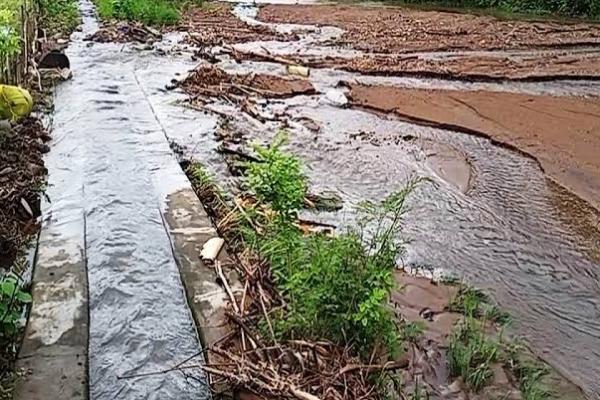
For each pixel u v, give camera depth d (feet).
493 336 14.55
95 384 11.15
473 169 25.73
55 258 15.25
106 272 14.73
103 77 33.19
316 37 55.42
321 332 12.55
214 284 14.47
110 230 16.76
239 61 42.65
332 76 40.63
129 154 22.47
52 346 12.07
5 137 21.21
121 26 47.62
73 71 33.99
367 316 12.03
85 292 13.91
